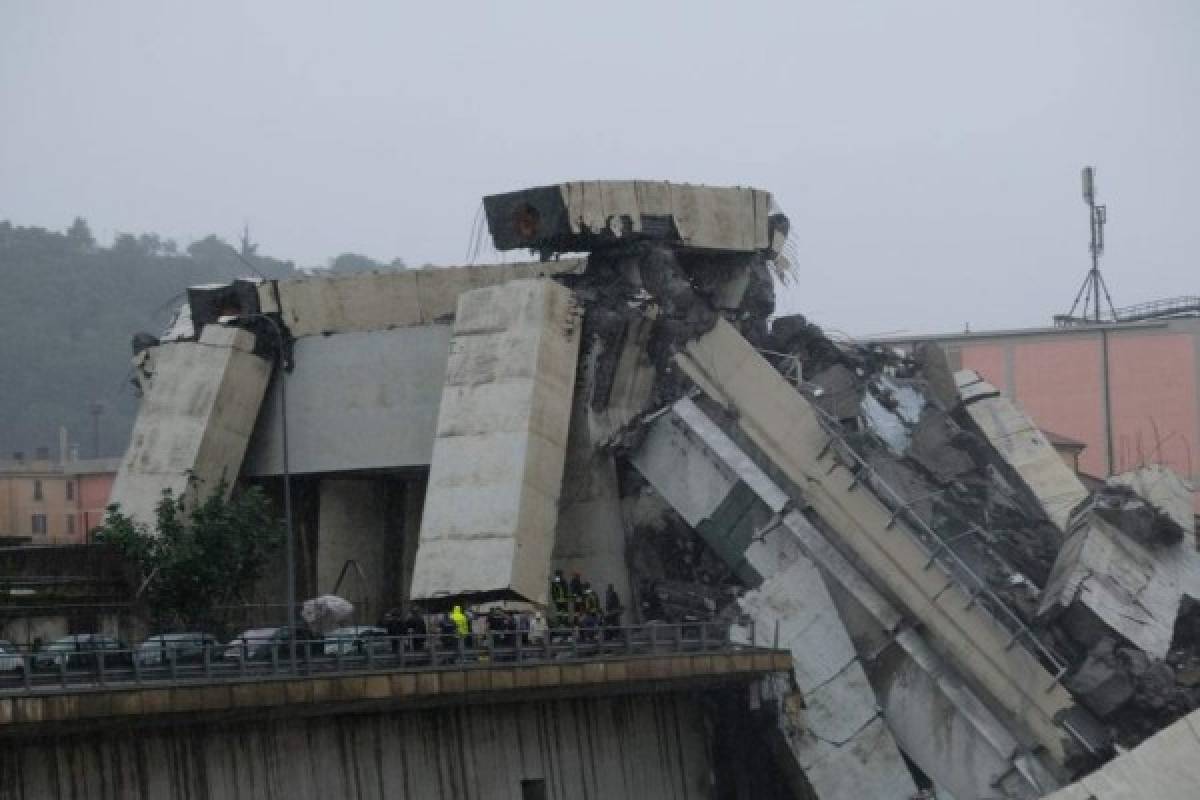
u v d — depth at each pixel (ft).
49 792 223.30
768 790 328.70
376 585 396.98
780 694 323.98
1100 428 614.34
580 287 374.22
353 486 396.37
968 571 348.18
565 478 367.86
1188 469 607.37
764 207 400.67
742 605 341.41
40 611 309.22
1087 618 346.95
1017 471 416.05
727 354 365.81
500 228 379.14
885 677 343.67
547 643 288.30
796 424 358.84
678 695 316.19
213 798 241.55
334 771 257.55
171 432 371.56
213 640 266.16
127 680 235.40
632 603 367.25
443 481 345.51
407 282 384.68
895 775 334.44
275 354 384.47
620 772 301.84
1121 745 333.01
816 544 351.25
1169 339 612.70
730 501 357.61
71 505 627.05
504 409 346.33
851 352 410.31
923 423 394.32
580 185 369.30
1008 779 333.62
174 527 328.70
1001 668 338.75
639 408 370.12
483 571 334.65
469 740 277.23
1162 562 368.48
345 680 249.34
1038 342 621.31
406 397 378.32
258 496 336.49
